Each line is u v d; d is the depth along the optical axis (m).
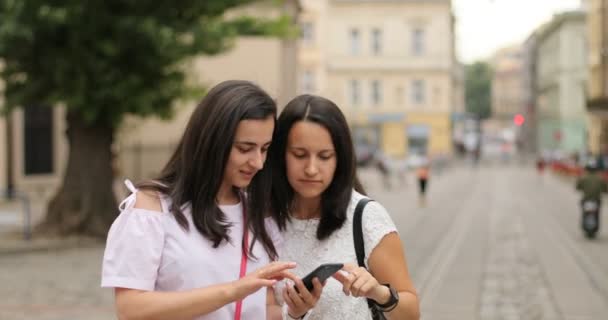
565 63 67.56
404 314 2.62
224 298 2.37
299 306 2.47
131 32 12.69
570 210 22.42
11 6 12.17
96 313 8.35
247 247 2.65
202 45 13.39
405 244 14.45
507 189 32.97
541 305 8.73
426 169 24.66
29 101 13.59
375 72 57.94
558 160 44.56
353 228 2.73
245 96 2.54
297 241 2.82
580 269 11.34
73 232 14.08
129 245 2.47
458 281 10.32
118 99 13.26
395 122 58.12
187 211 2.56
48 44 12.95
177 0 13.47
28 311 8.43
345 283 2.50
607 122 43.12
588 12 46.69
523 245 14.24
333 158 2.73
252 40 28.77
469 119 89.50
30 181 23.05
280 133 2.75
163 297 2.40
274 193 2.81
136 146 28.08
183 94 13.86
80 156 14.34
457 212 21.78
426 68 57.69
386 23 57.75
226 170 2.57
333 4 57.81
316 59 53.91
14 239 13.92
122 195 23.23
